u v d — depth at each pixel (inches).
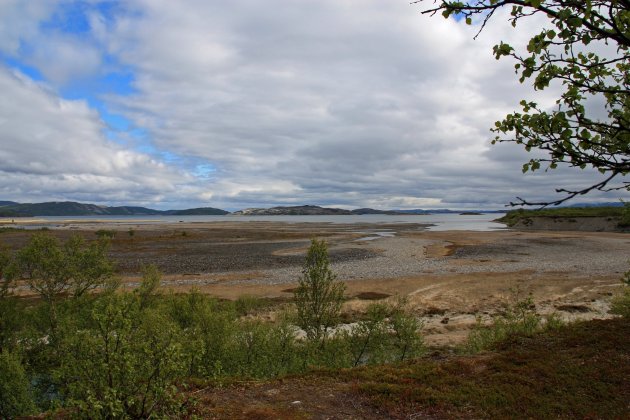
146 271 661.3
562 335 461.1
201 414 285.3
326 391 342.3
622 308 608.4
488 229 3809.1
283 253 1879.9
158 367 235.5
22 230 3469.5
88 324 445.7
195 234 3090.6
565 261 1502.2
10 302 525.7
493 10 148.9
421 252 1855.3
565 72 174.2
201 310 483.8
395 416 297.0
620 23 163.0
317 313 576.7
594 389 327.6
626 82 203.0
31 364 459.8
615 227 3095.5
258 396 331.0
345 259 1649.9
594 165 170.9
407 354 545.3
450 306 926.4
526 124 179.3
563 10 138.2
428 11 159.6
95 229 3900.1
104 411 214.2
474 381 356.5
